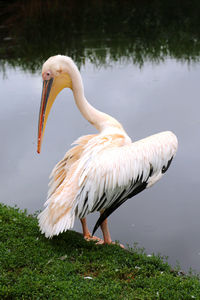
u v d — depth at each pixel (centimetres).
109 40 1659
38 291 355
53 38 1708
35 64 1452
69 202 419
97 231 598
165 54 1497
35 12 2103
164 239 581
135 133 891
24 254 414
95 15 2069
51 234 415
